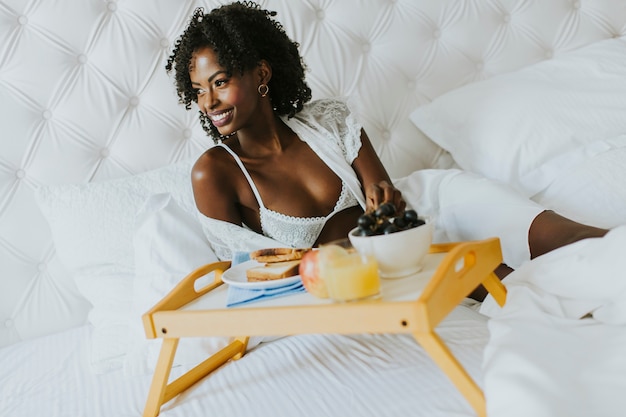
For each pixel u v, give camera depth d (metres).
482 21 1.93
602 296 0.93
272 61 1.38
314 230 1.36
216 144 1.51
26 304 1.57
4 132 1.54
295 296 0.95
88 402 1.11
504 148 1.65
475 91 1.78
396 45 1.86
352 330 0.81
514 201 1.29
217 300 1.04
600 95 1.68
